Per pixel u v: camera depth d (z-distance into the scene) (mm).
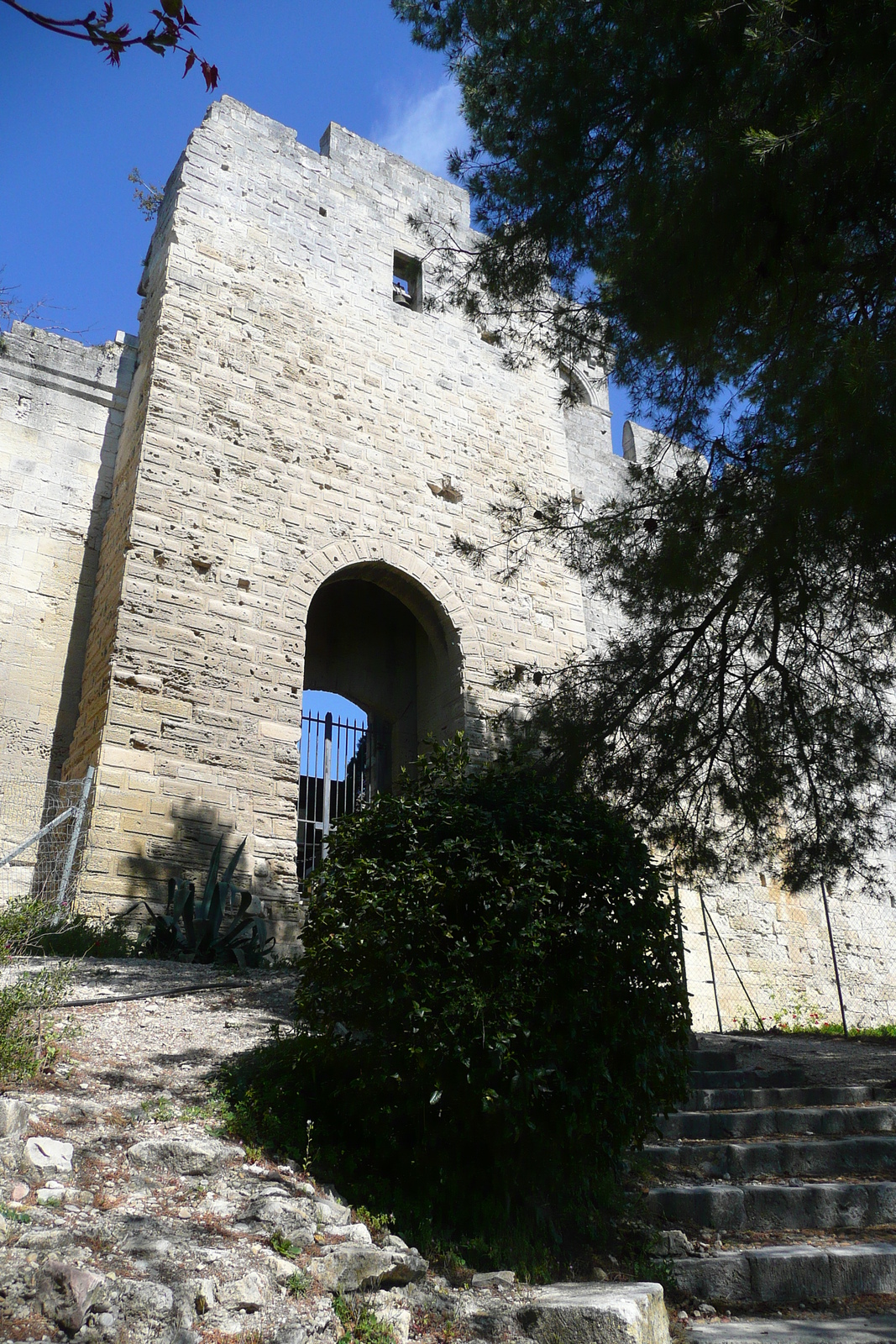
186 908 9734
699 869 11258
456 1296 4195
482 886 5066
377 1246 4199
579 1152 4980
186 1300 3375
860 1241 5195
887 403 6883
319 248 15766
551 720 10656
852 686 10078
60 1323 3148
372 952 4898
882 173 7262
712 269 7777
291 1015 6887
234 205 15055
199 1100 5137
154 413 12984
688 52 7578
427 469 15516
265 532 13398
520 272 9547
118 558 12578
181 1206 4082
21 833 11766
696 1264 4781
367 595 16453
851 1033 14664
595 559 10250
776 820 10797
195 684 12102
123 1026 6195
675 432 9484
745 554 8742
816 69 7070
